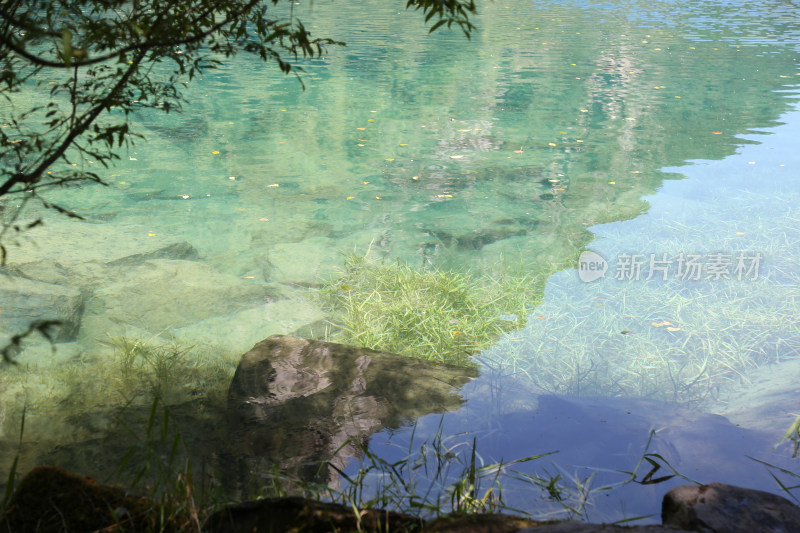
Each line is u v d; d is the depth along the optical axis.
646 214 7.35
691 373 4.60
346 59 15.66
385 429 3.78
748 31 19.06
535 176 8.60
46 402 4.22
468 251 6.63
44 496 2.38
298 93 12.78
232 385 4.25
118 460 3.54
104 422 3.99
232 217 7.49
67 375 4.56
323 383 4.27
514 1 26.92
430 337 5.15
